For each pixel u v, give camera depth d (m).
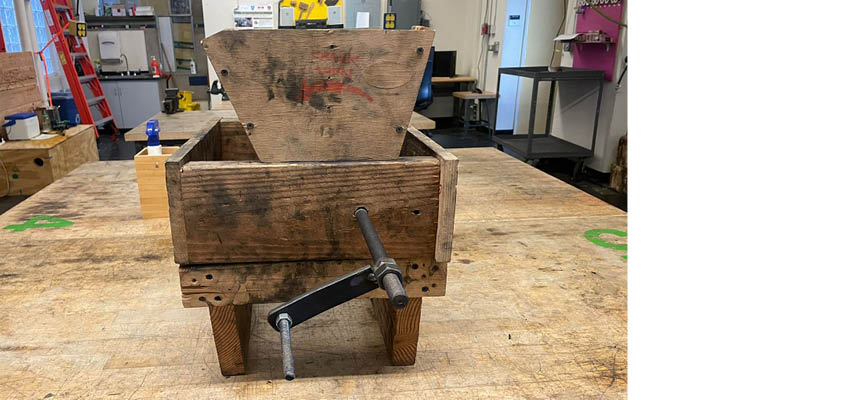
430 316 1.05
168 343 0.92
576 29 4.75
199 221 0.75
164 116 3.17
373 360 0.90
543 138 5.00
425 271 0.83
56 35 4.72
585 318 1.06
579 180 4.59
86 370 0.83
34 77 3.48
